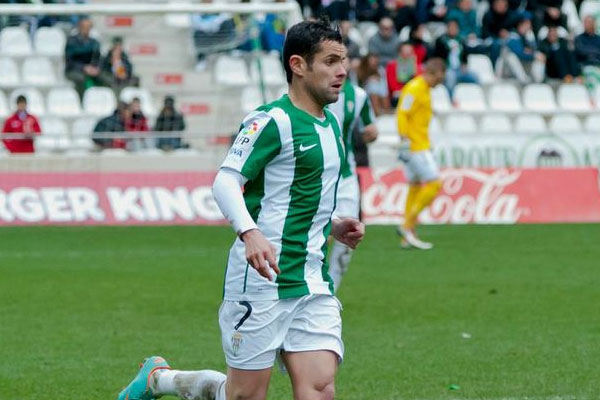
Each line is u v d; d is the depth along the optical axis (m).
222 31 59.56
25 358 24.86
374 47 65.81
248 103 61.53
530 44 69.56
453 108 65.38
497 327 28.59
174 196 53.62
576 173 56.78
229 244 46.34
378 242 47.38
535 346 26.17
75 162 53.94
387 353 25.39
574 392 21.59
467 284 35.84
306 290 14.78
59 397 21.31
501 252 44.12
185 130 55.84
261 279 14.70
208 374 16.39
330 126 15.21
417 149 44.16
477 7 75.00
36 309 31.23
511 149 58.75
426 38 71.06
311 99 15.07
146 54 60.19
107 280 36.56
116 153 54.56
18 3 63.00
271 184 14.89
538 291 34.41
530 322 29.28
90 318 29.78
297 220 14.91
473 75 66.44
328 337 14.83
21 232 50.16
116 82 58.75
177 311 30.88
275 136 14.67
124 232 50.34
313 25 14.84
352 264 40.66
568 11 78.12
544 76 69.62
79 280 36.56
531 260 41.78
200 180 54.06
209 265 40.22
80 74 58.81
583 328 28.44
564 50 69.25
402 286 35.41
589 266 40.16
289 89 15.27
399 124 43.94
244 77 63.25
